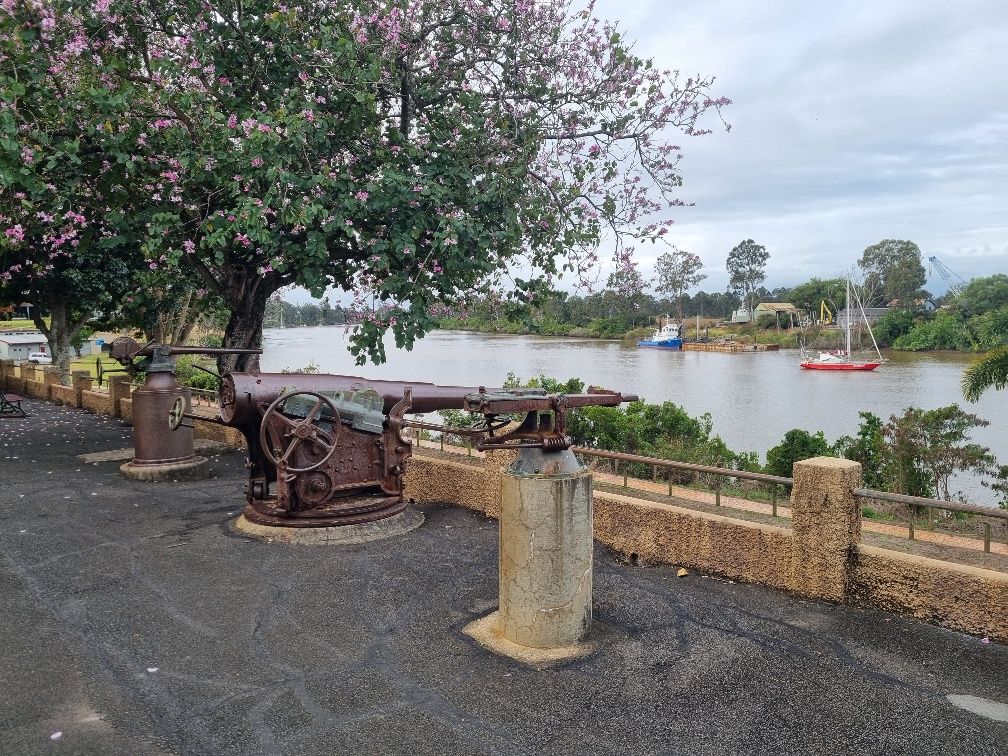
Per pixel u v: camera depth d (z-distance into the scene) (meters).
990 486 9.66
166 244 9.31
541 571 4.21
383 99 9.98
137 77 8.95
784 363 45.69
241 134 8.41
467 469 7.46
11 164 7.68
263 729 3.40
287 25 8.59
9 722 3.46
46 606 4.92
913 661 4.05
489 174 9.07
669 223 9.77
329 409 6.70
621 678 3.89
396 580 5.41
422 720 3.48
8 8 8.12
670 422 11.49
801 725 3.43
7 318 21.75
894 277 79.94
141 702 3.65
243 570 5.64
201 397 14.19
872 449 9.83
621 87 9.36
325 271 10.10
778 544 5.14
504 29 9.22
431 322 8.84
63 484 8.78
